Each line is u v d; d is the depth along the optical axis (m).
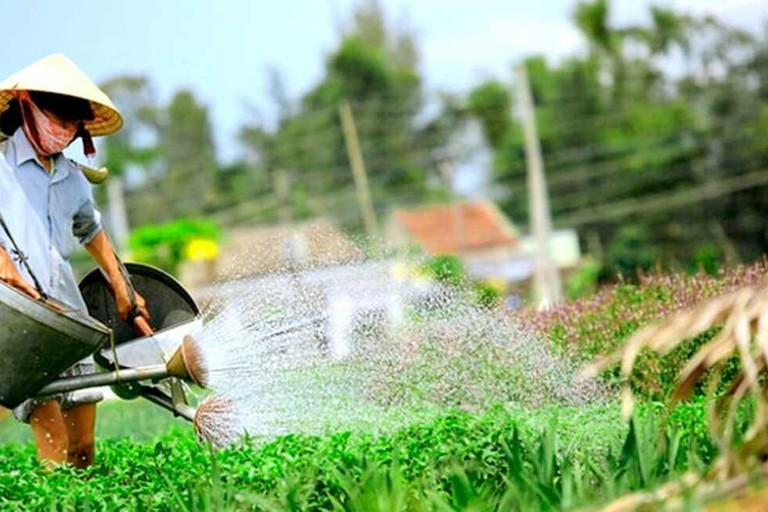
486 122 79.81
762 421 7.39
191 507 9.02
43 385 10.77
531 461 9.23
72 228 11.58
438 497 8.46
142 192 83.88
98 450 12.68
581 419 10.66
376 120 81.38
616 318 13.54
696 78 75.38
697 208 71.25
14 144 11.27
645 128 73.56
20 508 9.54
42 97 11.21
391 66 83.25
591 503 8.34
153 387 11.52
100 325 10.73
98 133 11.61
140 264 11.89
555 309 14.45
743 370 7.84
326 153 81.19
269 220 80.62
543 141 76.44
